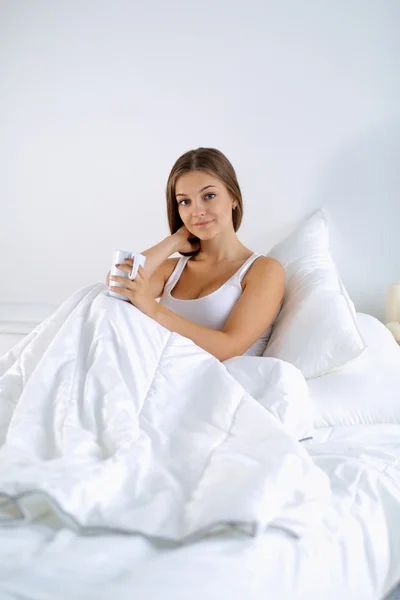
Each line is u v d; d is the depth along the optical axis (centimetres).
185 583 89
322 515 119
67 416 131
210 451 126
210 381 145
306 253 235
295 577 104
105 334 147
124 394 135
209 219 204
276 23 284
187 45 295
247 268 205
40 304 334
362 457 145
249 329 191
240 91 292
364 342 185
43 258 330
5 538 101
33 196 325
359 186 283
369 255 285
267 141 291
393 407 175
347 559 117
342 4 275
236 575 94
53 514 108
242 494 107
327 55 280
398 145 277
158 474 120
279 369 158
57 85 313
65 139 317
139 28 300
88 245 323
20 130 321
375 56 275
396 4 269
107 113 310
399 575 131
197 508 108
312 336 189
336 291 204
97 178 316
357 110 279
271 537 107
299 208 291
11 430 128
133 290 174
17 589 85
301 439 156
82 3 304
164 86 301
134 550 101
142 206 313
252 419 131
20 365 152
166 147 305
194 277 218
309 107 284
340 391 178
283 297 221
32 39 312
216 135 298
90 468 113
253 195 296
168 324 179
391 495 134
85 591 86
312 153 287
